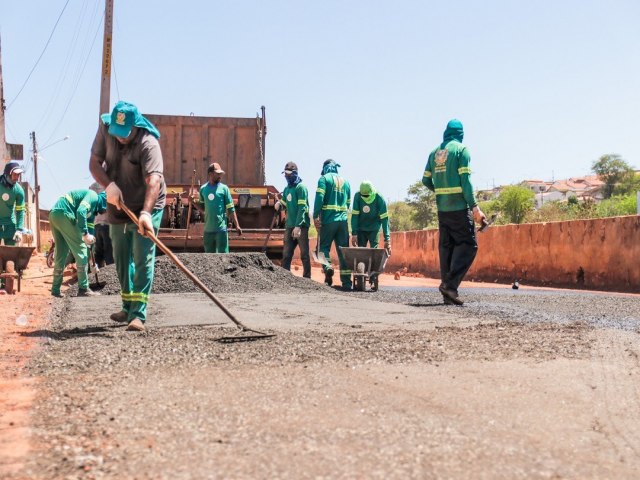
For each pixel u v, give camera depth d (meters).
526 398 3.17
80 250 10.01
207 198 13.23
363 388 3.37
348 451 2.41
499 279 18.61
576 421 2.81
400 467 2.25
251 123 16.92
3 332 5.65
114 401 3.16
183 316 6.92
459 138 9.41
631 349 4.52
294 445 2.47
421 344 4.71
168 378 3.68
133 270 6.27
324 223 13.28
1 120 19.67
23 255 10.90
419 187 85.31
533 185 132.12
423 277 21.86
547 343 4.77
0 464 2.32
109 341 5.12
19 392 3.42
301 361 4.11
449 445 2.47
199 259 11.80
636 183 108.88
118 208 5.77
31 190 40.69
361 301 9.09
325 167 13.42
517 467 2.27
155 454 2.39
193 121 16.78
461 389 3.35
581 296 11.14
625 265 13.93
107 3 23.56
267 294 10.46
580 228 15.41
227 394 3.27
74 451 2.44
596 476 2.21
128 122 5.73
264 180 17.00
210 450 2.43
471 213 9.15
